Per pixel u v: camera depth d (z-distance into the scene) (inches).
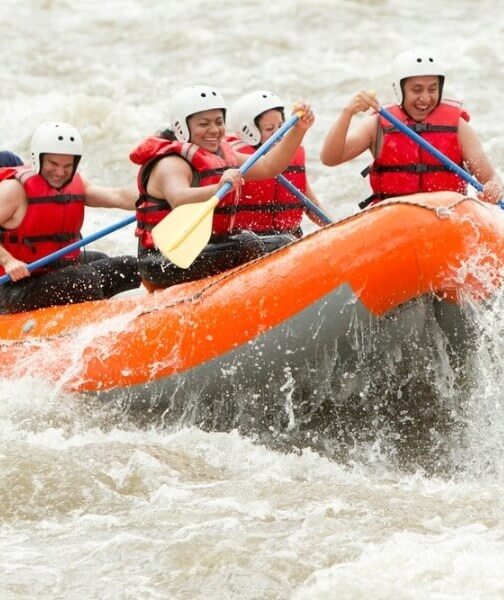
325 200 1529.3
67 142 1003.9
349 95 1945.1
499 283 831.1
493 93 1894.7
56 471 792.3
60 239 1034.1
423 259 817.5
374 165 1037.2
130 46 2263.8
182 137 949.2
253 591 633.0
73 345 960.3
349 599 613.6
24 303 1021.2
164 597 629.9
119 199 1056.2
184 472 808.9
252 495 763.4
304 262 847.7
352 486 783.1
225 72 2091.5
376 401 890.7
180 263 866.1
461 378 875.4
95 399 949.8
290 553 667.4
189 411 916.0
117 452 837.2
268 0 2464.3
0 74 2098.9
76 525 725.3
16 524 729.6
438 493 768.3
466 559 641.6
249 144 1085.8
